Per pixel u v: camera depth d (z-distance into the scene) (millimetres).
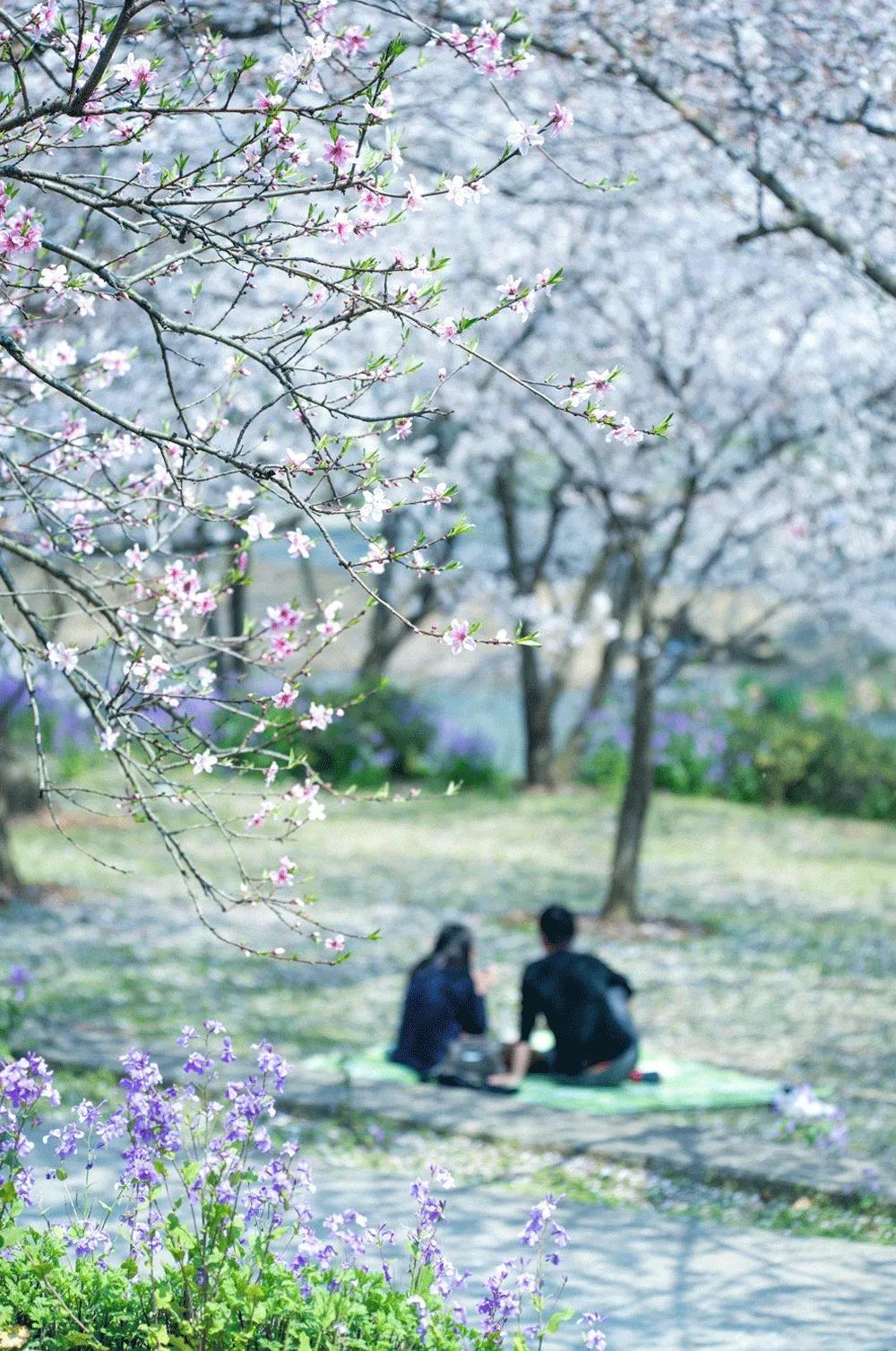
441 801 25547
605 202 10430
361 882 18812
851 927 16938
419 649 38781
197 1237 4562
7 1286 4770
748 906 18078
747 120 8492
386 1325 4449
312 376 10203
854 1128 9172
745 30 7863
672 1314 5953
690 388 13758
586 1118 8789
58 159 8484
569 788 27047
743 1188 7719
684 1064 10734
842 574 17172
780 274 11523
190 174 4359
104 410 4465
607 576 25828
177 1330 4590
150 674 4703
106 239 8961
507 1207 7324
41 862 18422
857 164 8531
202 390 10812
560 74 8773
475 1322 5621
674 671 16453
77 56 4172
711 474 15266
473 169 4258
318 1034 11484
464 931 10477
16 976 9562
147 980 13000
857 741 27188
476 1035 10289
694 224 11328
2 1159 4859
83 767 24281
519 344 13336
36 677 9500
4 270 4707
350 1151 8250
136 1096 4637
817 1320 5906
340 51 4543
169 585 4777
